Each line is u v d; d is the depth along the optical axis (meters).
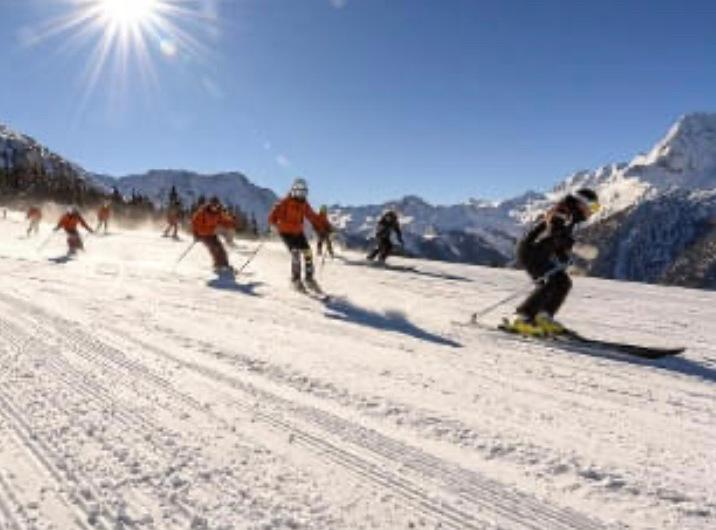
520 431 5.14
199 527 3.50
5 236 30.94
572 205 9.24
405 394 5.98
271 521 3.59
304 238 13.27
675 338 10.02
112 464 4.23
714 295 16.11
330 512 3.74
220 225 16.59
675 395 6.56
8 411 5.11
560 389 6.53
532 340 8.98
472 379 6.70
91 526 3.48
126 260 18.98
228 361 6.89
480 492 4.06
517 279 18.02
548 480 4.28
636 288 17.84
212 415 5.22
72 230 22.03
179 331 8.36
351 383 6.23
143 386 5.92
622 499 4.03
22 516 3.56
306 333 8.74
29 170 108.62
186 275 15.09
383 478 4.21
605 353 8.46
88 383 5.95
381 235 21.52
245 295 12.19
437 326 9.77
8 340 7.50
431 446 4.78
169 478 4.06
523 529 3.63
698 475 4.42
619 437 5.15
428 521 3.69
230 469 4.23
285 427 5.03
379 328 9.43
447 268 22.00
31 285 12.15
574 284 18.66
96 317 9.09
